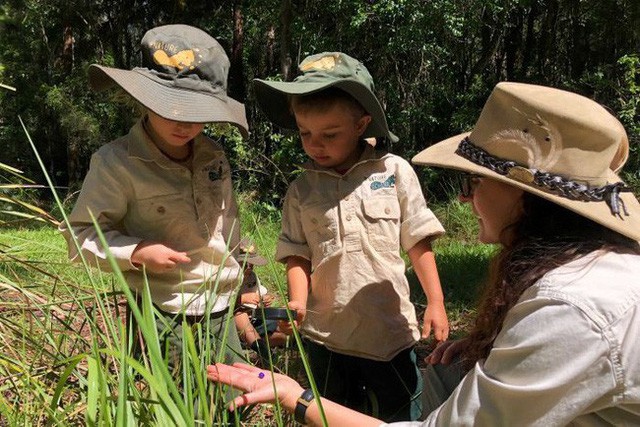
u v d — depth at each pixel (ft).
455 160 5.58
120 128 52.70
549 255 5.02
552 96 5.24
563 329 4.63
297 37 45.29
